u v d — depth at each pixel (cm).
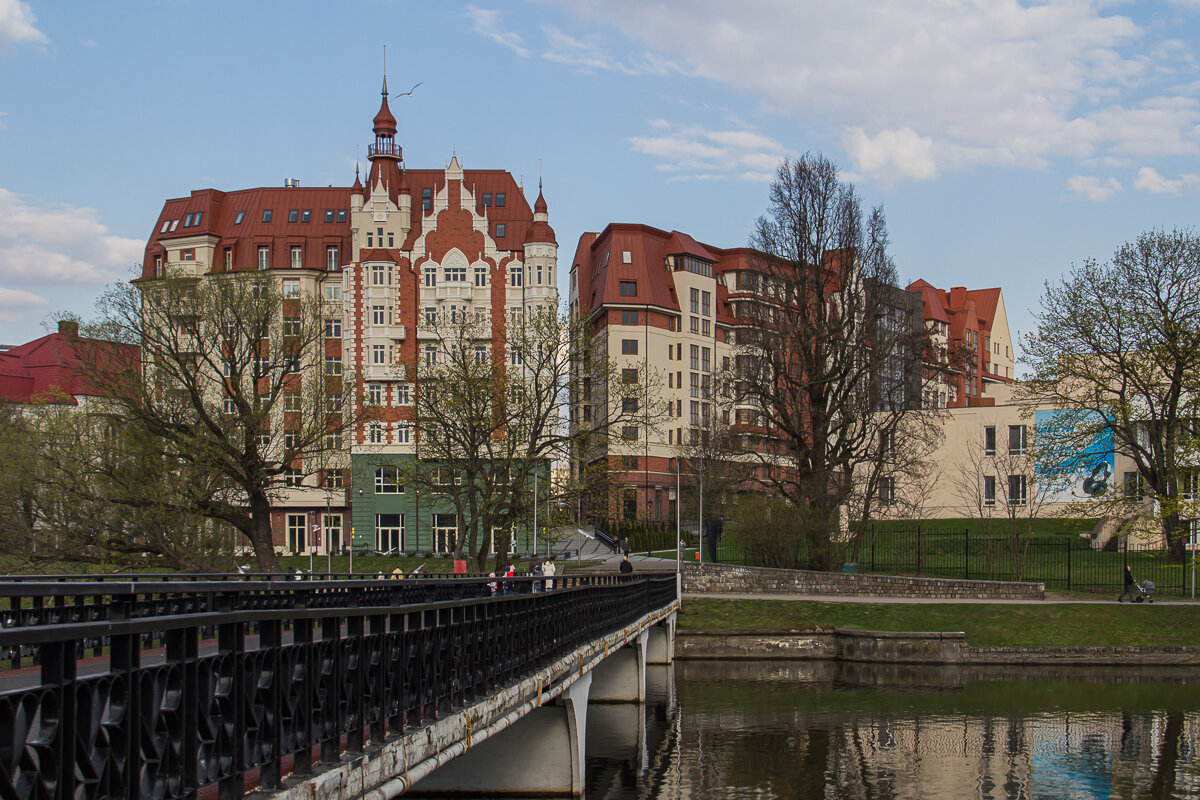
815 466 5159
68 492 4347
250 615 655
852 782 2473
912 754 2756
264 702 708
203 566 4400
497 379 4953
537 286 7525
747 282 5297
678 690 3769
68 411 4706
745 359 5216
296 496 7738
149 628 548
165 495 4250
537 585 1817
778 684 3909
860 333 5025
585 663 2038
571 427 5384
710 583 5338
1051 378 5247
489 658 1335
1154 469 4938
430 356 7462
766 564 5509
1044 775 2553
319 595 1042
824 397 5153
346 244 8088
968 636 4475
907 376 5044
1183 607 4616
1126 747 2850
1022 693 3688
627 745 2852
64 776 486
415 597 1337
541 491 5169
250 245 8125
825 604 4844
